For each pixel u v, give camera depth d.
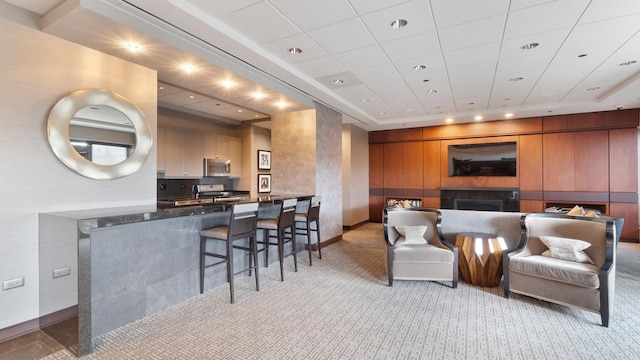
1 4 2.21
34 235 2.35
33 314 2.36
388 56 3.54
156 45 2.69
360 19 2.71
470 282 3.45
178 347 2.18
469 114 6.42
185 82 3.76
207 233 3.09
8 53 2.23
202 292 3.16
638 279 3.60
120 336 2.32
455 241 3.71
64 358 2.04
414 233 3.71
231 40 2.90
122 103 2.89
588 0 2.40
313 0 2.41
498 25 2.82
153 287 2.72
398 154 8.00
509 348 2.16
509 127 6.76
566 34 2.98
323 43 3.19
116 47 2.72
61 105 2.48
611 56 3.52
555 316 2.65
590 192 6.05
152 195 3.18
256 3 2.45
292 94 4.44
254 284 3.47
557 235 3.13
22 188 2.29
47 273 2.39
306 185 5.14
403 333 2.38
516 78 4.30
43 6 2.29
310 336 2.34
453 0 2.42
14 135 2.26
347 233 6.77
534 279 2.86
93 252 2.30
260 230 4.11
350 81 4.42
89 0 2.14
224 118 6.38
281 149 5.39
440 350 2.14
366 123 7.24
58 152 2.45
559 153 6.31
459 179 7.28
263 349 2.16
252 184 6.79
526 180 6.60
